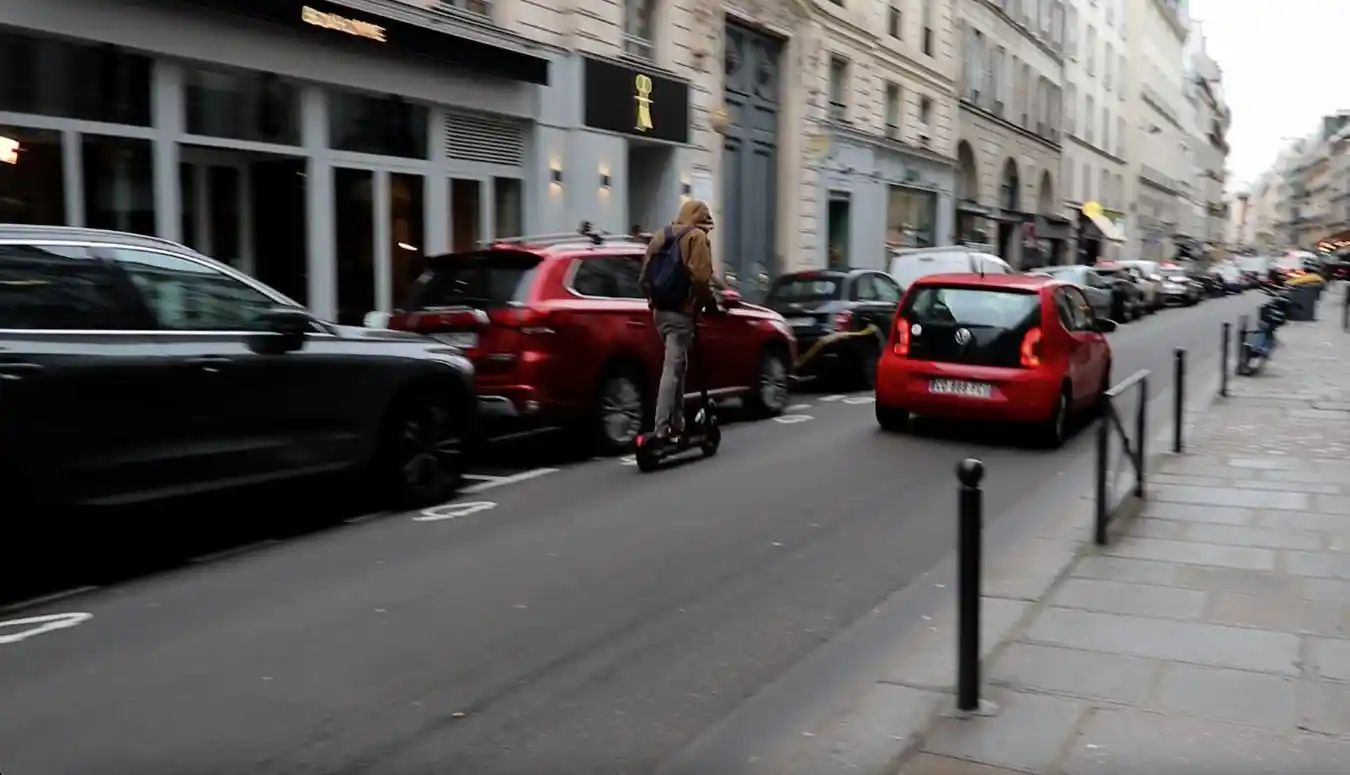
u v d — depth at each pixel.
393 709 4.42
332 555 6.67
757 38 24.17
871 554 6.76
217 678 4.72
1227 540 6.84
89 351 5.75
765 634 5.34
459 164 15.91
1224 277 57.41
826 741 4.10
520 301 9.23
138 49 11.34
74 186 10.93
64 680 4.69
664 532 7.25
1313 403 13.52
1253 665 4.72
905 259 21.09
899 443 10.78
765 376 12.30
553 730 4.25
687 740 4.16
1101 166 61.22
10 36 10.36
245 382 6.52
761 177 24.69
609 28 18.64
